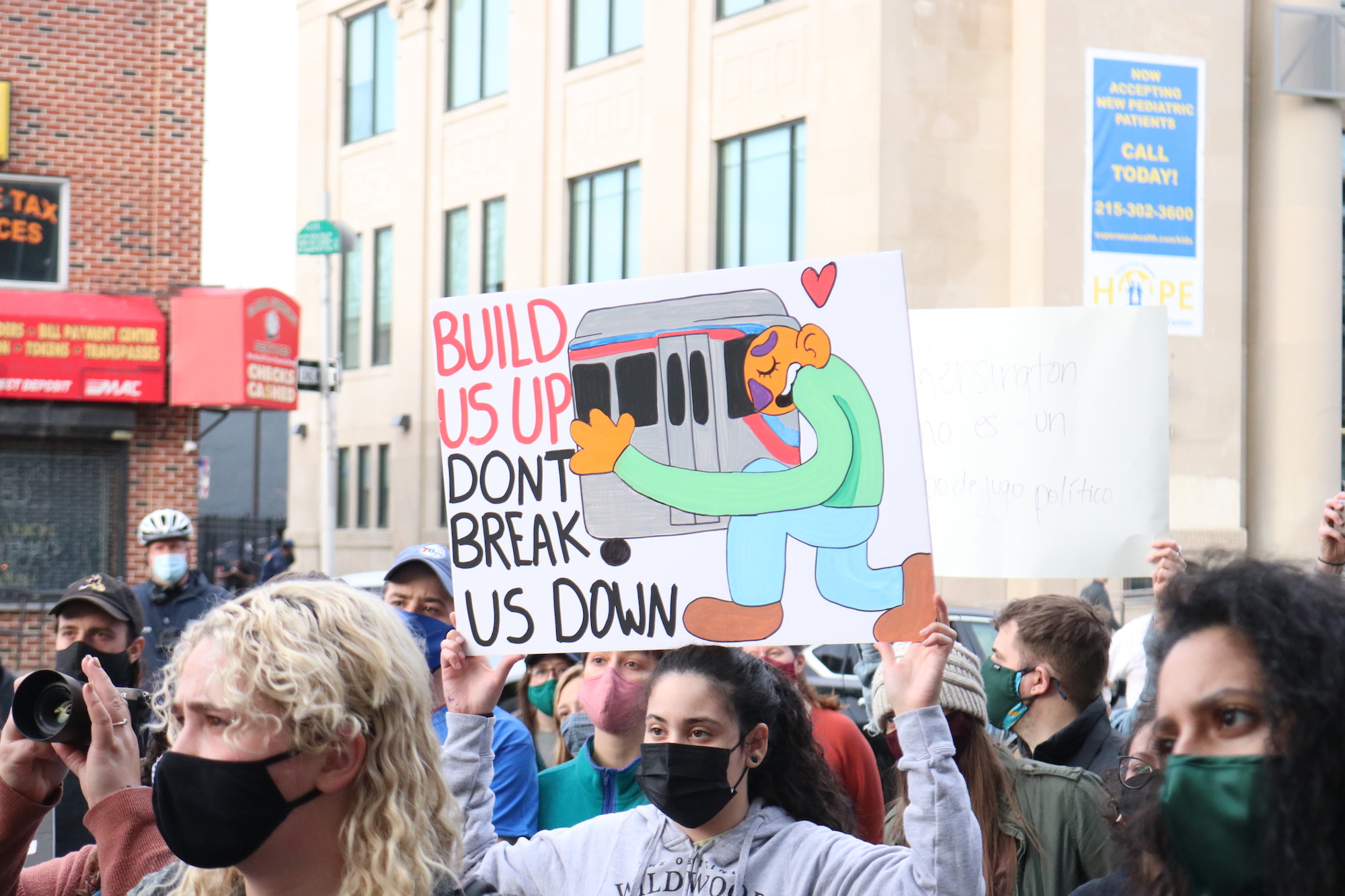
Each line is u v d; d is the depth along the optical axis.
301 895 1.97
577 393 3.09
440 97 25.42
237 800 1.88
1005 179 18.17
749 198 19.55
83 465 15.62
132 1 15.83
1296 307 19.22
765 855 2.73
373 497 26.69
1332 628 1.53
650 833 2.85
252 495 35.69
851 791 3.93
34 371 14.93
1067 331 4.39
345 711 1.92
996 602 11.99
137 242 15.84
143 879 2.32
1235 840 1.55
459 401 3.18
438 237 25.38
